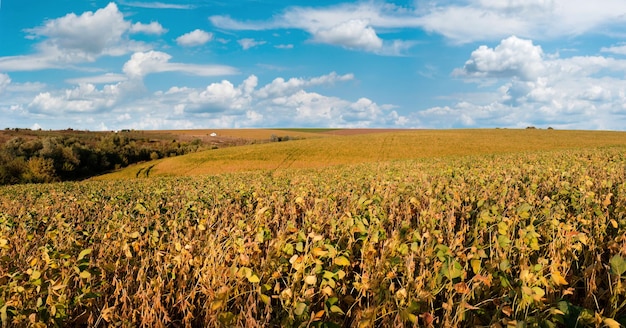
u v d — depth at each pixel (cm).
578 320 287
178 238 543
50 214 894
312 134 13675
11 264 479
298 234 448
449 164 2473
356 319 335
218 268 393
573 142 6894
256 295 367
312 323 316
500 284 370
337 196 889
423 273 362
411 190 881
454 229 556
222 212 725
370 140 7794
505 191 762
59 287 364
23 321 362
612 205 656
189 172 6197
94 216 851
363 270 403
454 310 344
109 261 476
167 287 405
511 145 6769
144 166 7088
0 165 5928
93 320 389
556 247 426
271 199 845
